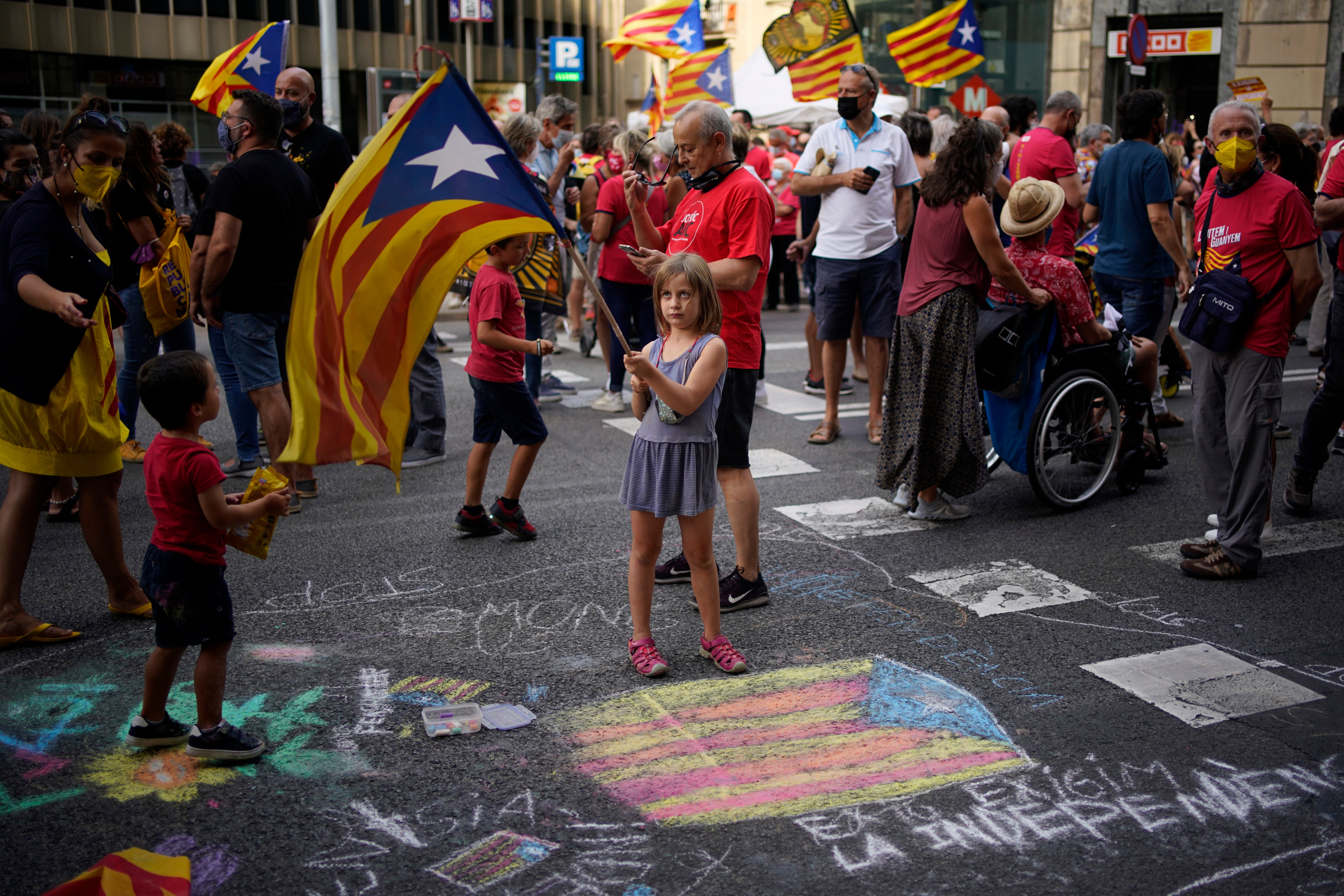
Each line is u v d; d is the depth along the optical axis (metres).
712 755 3.35
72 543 5.27
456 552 5.15
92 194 3.92
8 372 3.91
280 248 5.54
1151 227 6.68
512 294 5.07
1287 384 8.85
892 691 3.77
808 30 12.12
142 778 3.21
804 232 8.76
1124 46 16.70
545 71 22.62
